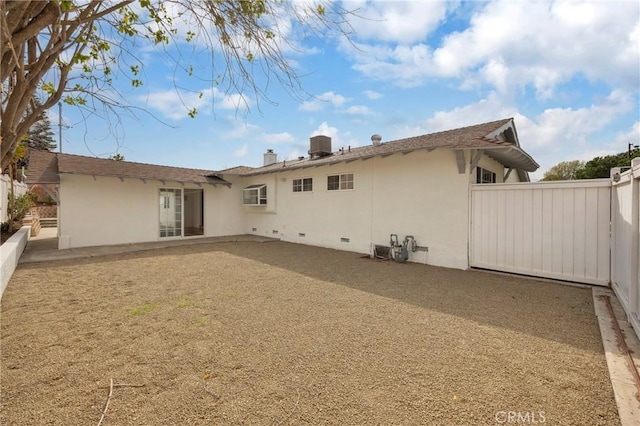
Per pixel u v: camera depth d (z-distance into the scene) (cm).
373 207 905
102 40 317
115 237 1077
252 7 256
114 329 363
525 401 228
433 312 424
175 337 342
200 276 638
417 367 277
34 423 203
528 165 896
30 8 220
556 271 588
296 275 649
